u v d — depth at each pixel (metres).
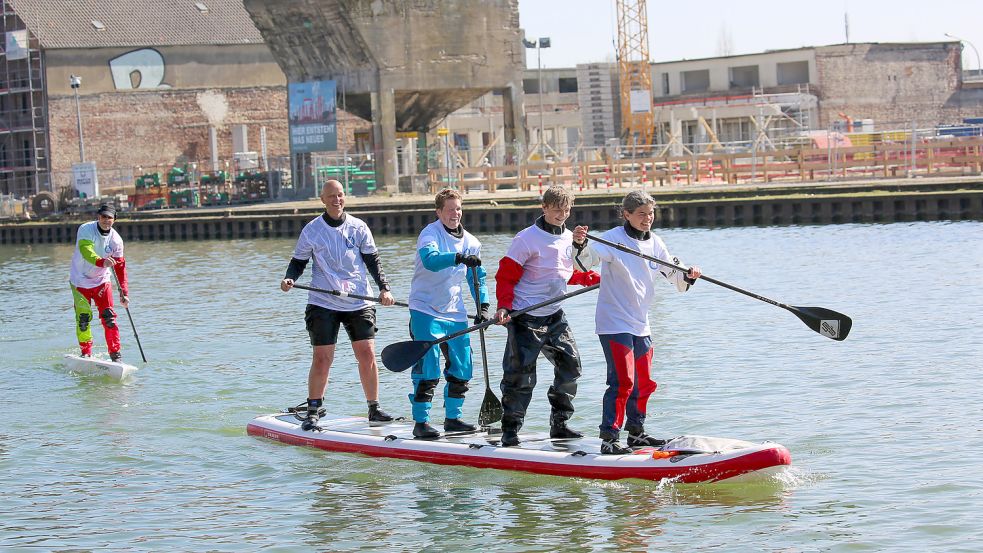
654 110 77.56
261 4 56.19
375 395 12.39
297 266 12.03
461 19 55.53
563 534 9.19
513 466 10.70
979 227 34.31
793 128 73.31
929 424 11.76
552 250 10.49
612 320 10.26
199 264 36.34
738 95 83.00
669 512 9.54
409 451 11.28
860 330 17.30
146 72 74.62
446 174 53.81
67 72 73.12
